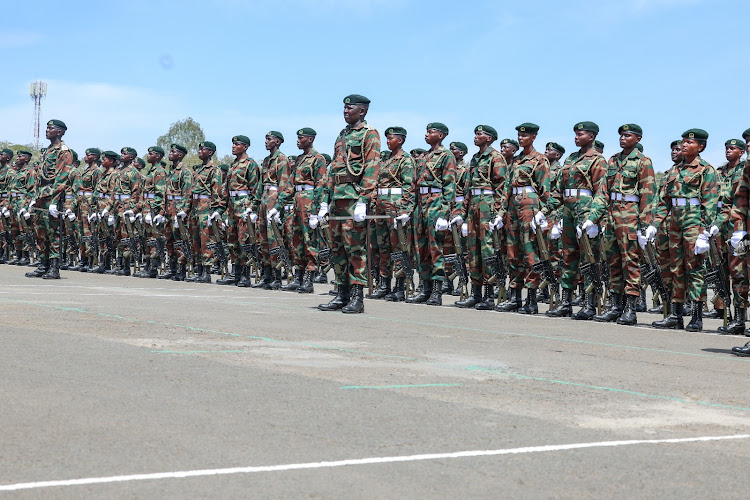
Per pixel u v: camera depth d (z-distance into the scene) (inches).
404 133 667.4
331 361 339.3
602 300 584.1
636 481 194.7
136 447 208.1
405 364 339.3
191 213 836.0
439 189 656.4
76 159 967.6
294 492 179.3
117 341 369.1
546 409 265.1
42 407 243.9
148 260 895.1
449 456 209.0
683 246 522.6
